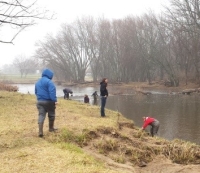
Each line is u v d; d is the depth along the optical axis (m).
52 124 9.67
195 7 51.00
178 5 53.50
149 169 7.77
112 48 74.19
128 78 71.88
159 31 61.94
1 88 30.61
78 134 9.47
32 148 7.77
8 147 7.88
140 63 69.19
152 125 12.63
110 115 14.76
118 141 9.47
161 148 9.20
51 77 9.33
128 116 22.44
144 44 66.62
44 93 9.14
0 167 6.29
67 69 83.69
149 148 9.16
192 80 56.75
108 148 8.79
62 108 15.80
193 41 52.59
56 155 7.14
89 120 12.16
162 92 44.97
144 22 68.00
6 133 9.45
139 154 8.53
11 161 6.70
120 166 7.41
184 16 52.66
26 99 18.64
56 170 6.09
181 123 19.27
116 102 32.19
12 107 14.95
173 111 24.73
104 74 77.75
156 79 73.25
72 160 6.77
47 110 9.32
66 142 8.81
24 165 6.41
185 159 8.72
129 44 70.00
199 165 8.05
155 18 64.88
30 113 13.45
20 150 7.56
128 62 69.88
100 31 76.38
